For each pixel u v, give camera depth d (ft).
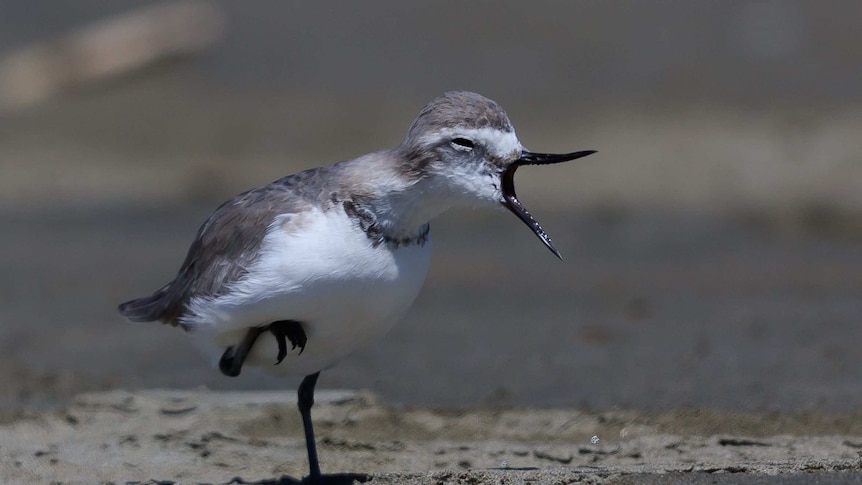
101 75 85.92
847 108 78.02
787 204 62.95
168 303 27.68
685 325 44.24
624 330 43.75
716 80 84.23
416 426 32.89
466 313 46.88
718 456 29.09
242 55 91.35
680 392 35.35
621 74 86.17
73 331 44.65
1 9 94.94
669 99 81.25
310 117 80.48
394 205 24.86
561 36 92.84
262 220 25.32
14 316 46.88
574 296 49.42
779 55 87.71
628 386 36.24
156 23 88.63
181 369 39.11
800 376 36.73
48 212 65.46
